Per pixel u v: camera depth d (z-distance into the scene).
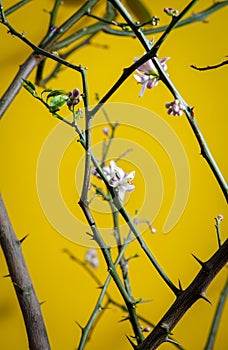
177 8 1.57
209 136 1.60
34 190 1.60
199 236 1.61
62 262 1.63
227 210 1.62
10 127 1.58
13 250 0.98
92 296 1.63
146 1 1.55
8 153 1.59
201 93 1.60
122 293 1.00
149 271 1.61
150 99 1.58
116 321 1.64
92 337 1.63
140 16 1.35
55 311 1.62
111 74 1.58
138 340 1.00
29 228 1.60
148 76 0.97
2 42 1.56
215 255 0.90
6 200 1.59
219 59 1.60
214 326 1.26
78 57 1.57
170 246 1.60
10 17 1.55
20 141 1.59
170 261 1.60
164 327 0.92
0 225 0.98
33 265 1.61
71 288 1.63
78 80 1.58
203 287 0.91
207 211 1.61
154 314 1.62
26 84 0.92
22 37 0.96
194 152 1.60
